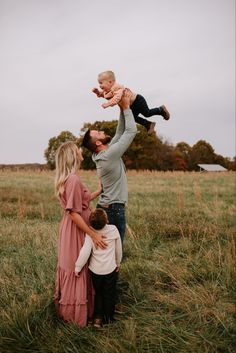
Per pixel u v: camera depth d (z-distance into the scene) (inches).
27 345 131.5
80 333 136.7
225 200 465.1
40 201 469.4
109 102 151.9
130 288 174.9
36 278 188.5
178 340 131.7
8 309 149.1
